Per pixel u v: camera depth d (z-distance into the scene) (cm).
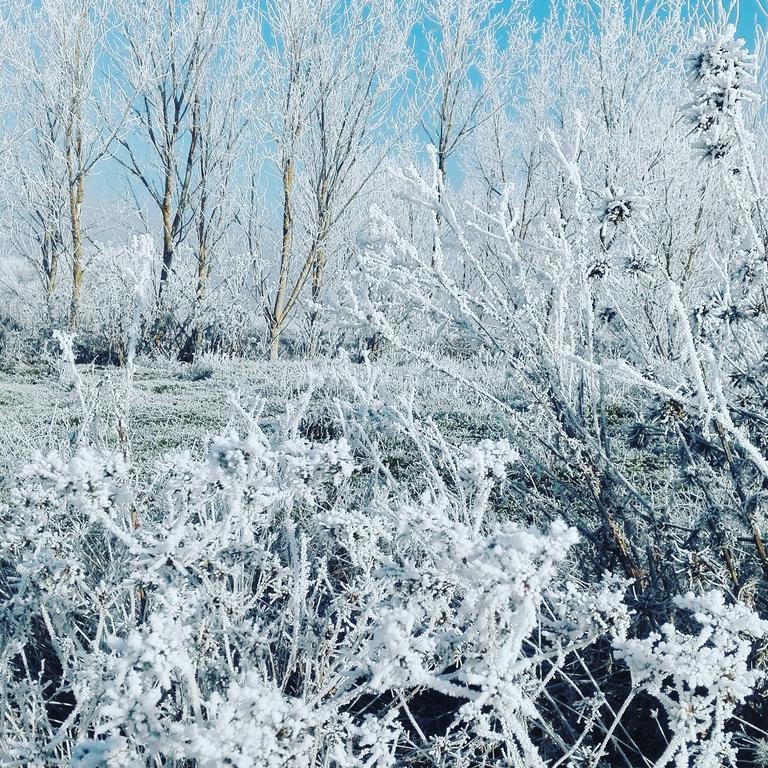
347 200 1431
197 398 791
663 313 254
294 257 1494
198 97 1398
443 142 1444
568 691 198
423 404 568
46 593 145
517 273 228
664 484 290
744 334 226
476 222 248
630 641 119
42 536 143
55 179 1534
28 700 161
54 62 1394
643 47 873
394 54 1345
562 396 219
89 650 176
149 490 158
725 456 191
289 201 1337
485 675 102
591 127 843
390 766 146
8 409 676
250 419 197
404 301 236
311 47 1325
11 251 1758
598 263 224
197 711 105
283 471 124
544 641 204
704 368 192
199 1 1379
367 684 106
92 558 205
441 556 117
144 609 172
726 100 168
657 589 203
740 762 174
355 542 147
